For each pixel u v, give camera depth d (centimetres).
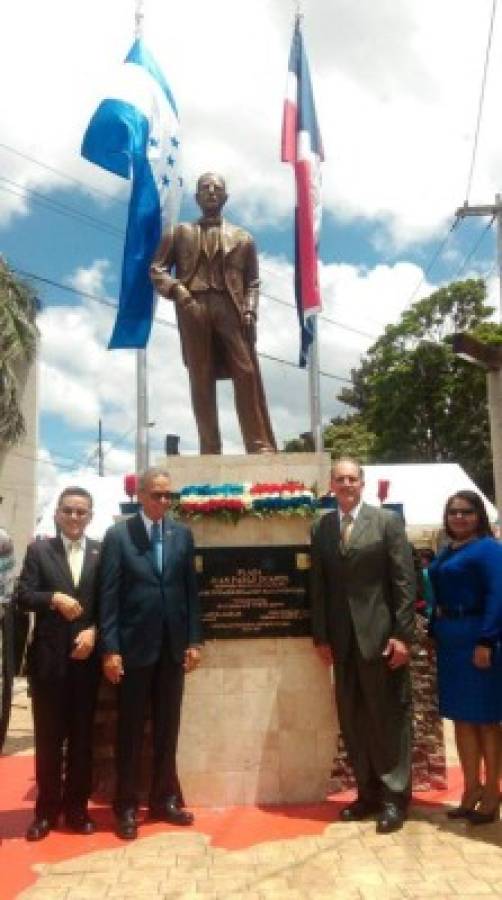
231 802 534
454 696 491
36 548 498
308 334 963
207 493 561
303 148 899
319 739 542
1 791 605
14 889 402
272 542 556
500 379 1098
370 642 490
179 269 624
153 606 492
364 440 3134
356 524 504
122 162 896
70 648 482
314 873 412
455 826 482
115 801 491
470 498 503
